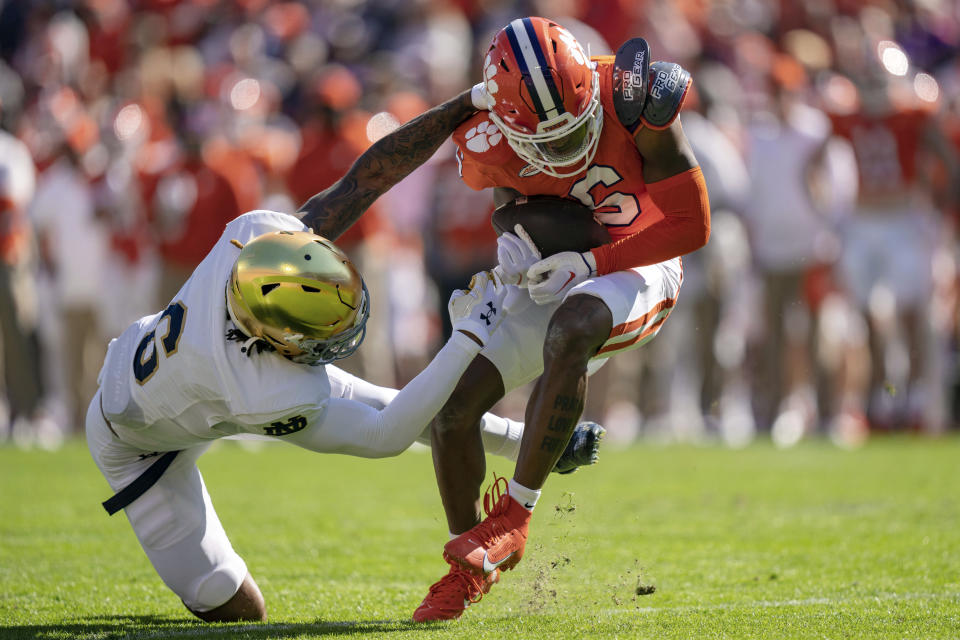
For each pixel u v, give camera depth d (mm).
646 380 31312
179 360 11156
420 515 19266
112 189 32062
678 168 11805
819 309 30547
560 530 17469
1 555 15898
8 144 31062
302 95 37406
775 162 30047
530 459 11547
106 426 11992
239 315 10852
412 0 38469
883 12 36281
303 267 10703
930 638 10664
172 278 29547
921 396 31188
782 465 24734
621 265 12109
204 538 12109
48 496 21188
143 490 12000
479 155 12328
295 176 29094
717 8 36844
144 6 41375
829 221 30422
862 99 30625
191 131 29719
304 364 11062
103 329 32531
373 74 33875
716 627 11211
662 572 14492
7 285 31047
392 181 12492
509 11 36188
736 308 32531
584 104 11500
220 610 12164
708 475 23344
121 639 11273
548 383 11570
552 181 12414
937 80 36438
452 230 31750
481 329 11438
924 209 30781
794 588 13453
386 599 13320
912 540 16219
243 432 11844
